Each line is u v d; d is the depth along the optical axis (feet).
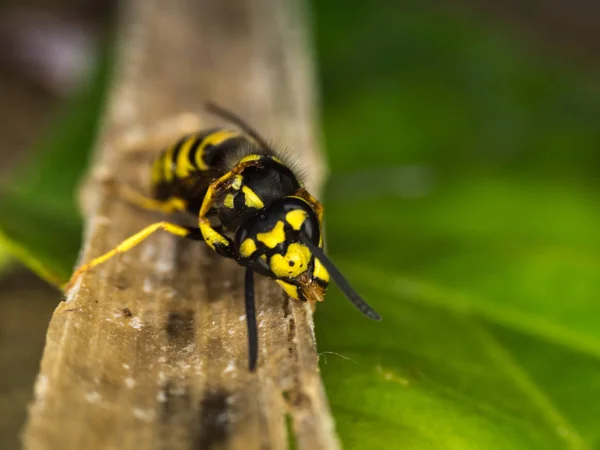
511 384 0.23
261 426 0.20
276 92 0.30
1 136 0.35
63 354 0.20
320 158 0.28
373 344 0.23
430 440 0.21
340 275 0.21
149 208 0.25
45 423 0.19
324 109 0.32
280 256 0.21
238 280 0.23
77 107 0.31
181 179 0.25
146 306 0.22
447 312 0.24
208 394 0.20
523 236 0.27
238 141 0.25
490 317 0.24
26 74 0.38
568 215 0.28
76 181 0.29
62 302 0.21
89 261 0.23
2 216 0.26
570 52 0.45
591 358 0.23
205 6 0.34
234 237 0.22
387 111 0.32
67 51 0.38
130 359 0.21
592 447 0.22
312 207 0.22
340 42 0.35
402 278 0.25
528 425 0.22
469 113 0.32
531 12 0.48
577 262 0.26
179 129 0.28
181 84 0.30
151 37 0.32
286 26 0.33
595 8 0.48
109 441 0.19
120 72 0.31
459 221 0.28
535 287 0.25
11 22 0.39
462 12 0.42
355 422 0.21
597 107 0.33
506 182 0.30
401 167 0.30
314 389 0.20
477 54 0.34
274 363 0.21
